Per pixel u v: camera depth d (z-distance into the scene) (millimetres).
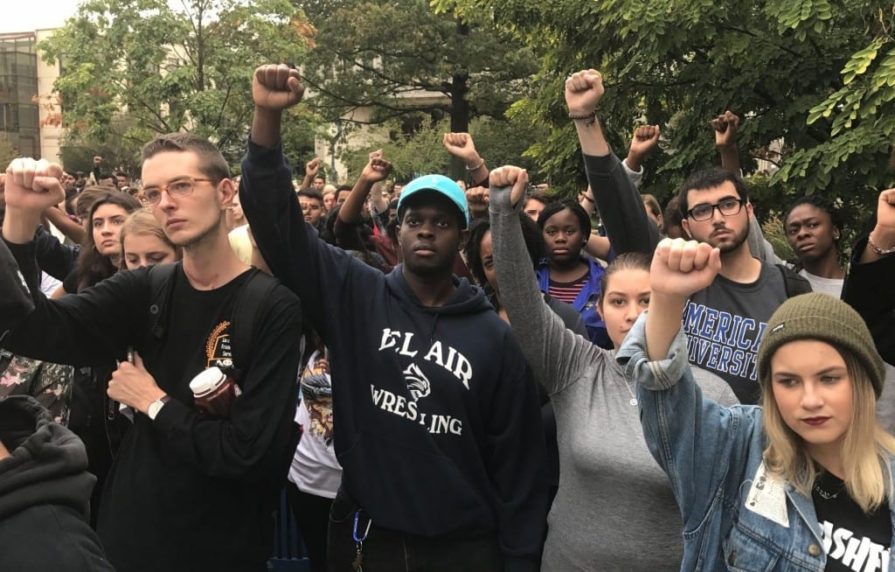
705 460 1679
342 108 24109
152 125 16500
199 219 2010
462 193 2379
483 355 2295
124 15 15406
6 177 1897
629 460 2041
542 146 7625
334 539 2418
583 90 2820
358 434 2283
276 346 2037
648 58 5793
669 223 3857
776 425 1647
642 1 5566
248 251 2500
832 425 1556
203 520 1999
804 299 1618
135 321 2162
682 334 1627
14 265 1525
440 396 2246
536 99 7711
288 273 2268
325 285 2367
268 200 2158
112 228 3246
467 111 23797
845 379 1558
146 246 2816
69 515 1229
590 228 4039
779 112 5602
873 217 4414
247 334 2025
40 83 54531
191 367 2068
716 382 2234
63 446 1268
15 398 1415
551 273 4023
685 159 6043
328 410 3232
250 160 2156
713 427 1697
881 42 4469
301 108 19297
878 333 2252
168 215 1993
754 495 1658
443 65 21219
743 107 5766
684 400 1642
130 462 2055
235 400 1999
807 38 5320
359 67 23750
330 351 2367
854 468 1563
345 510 2391
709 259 1519
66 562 1165
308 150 22266
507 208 2273
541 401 2826
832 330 1542
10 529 1160
